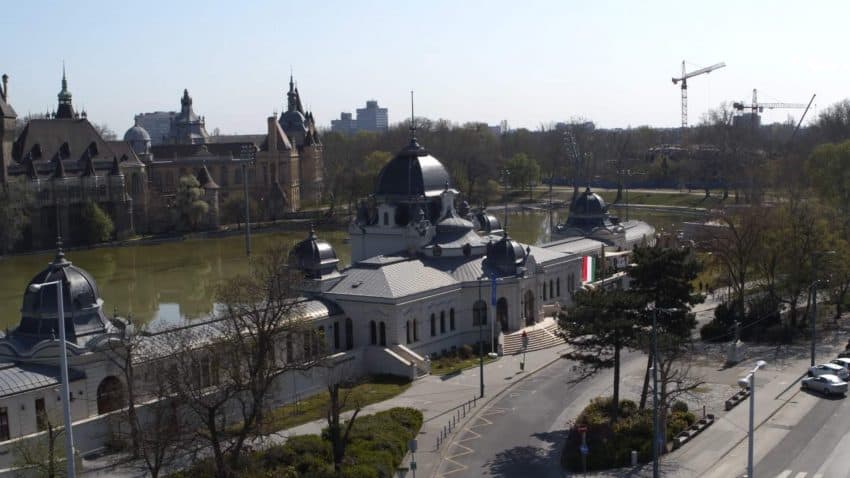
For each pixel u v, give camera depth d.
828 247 157.00
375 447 97.50
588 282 181.50
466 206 190.25
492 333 145.25
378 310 137.62
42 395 100.06
